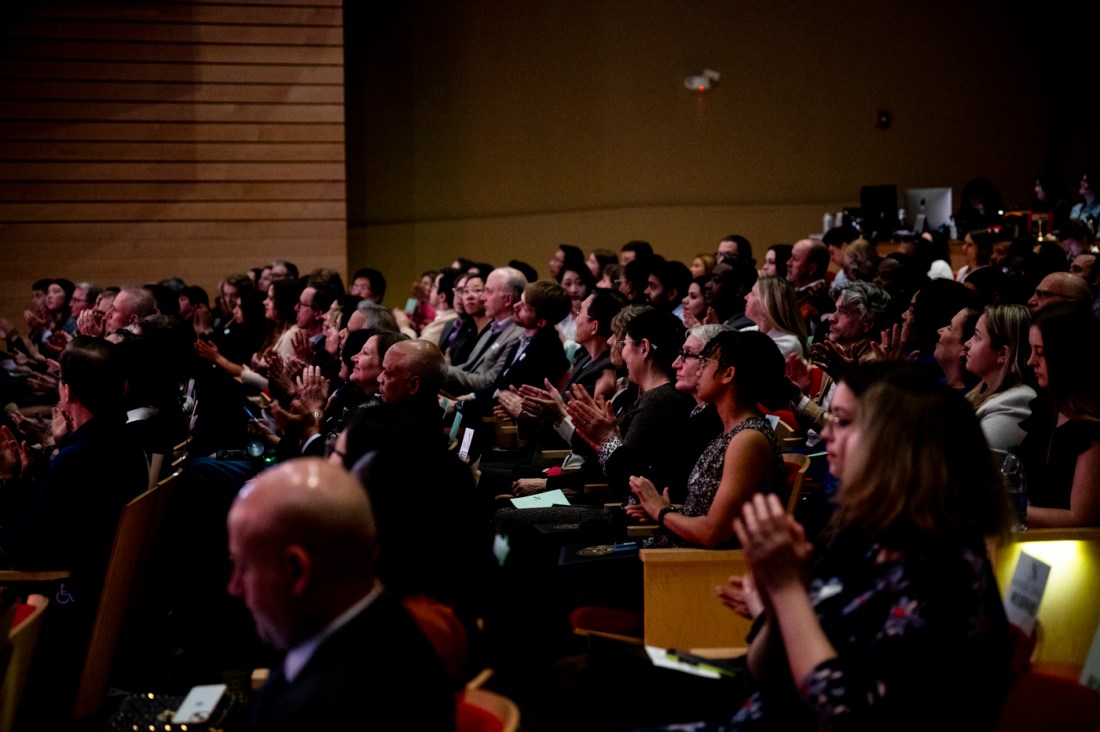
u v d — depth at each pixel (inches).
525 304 221.1
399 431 87.9
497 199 493.7
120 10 407.5
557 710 92.2
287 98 419.5
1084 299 163.6
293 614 64.6
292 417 156.9
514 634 142.9
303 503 64.1
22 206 407.2
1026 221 370.6
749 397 122.6
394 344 151.9
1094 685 82.7
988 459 72.9
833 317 181.9
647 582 114.4
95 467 130.8
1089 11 504.7
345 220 434.3
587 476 163.9
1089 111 509.7
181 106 413.7
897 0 502.0
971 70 507.5
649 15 492.4
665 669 93.7
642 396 149.2
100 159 410.6
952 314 164.9
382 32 478.0
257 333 310.2
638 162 498.9
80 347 132.7
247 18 415.5
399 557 84.6
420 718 63.5
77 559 129.2
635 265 262.8
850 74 503.2
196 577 181.2
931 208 397.4
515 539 147.4
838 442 77.1
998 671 70.2
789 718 76.4
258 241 421.4
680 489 142.0
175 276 417.4
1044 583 85.8
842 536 74.8
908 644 67.2
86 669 126.3
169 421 170.7
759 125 501.7
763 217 504.4
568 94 493.7
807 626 68.7
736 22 496.1
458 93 486.9
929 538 70.5
